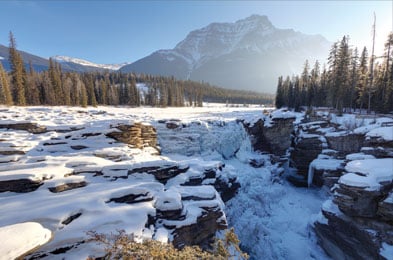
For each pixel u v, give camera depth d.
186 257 3.99
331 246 12.90
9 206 6.08
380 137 14.66
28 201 6.41
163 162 10.34
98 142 12.91
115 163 10.02
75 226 5.47
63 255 4.76
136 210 6.55
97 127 13.81
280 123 25.55
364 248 10.98
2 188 6.83
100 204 6.53
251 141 26.06
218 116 31.50
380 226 10.58
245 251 13.54
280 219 16.58
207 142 20.84
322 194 19.61
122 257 3.93
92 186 7.97
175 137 18.84
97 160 9.86
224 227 8.48
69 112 25.45
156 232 6.29
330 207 13.34
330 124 23.64
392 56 30.03
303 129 24.00
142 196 7.33
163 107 62.03
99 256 4.79
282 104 55.28
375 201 10.77
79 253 4.82
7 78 37.38
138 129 15.13
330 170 18.95
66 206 6.09
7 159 9.05
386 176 11.03
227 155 22.95
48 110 26.48
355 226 11.45
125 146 13.38
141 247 4.02
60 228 5.34
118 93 65.38
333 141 20.81
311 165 21.05
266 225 15.82
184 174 10.78
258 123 26.81
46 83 42.72
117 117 24.30
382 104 30.11
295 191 21.53
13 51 36.41
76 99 46.56
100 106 48.66
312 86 44.91
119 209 6.45
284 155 25.58
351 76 33.69
